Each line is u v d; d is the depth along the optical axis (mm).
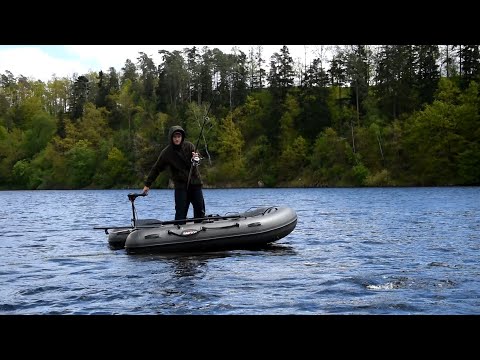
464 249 8961
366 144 59594
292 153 63875
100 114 78938
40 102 91312
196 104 71062
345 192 43094
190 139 66688
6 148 77750
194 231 8648
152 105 80688
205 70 79062
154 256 8383
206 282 6246
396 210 20016
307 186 60906
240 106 75062
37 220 18484
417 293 5504
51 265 7941
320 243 10031
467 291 5578
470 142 53781
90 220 18000
